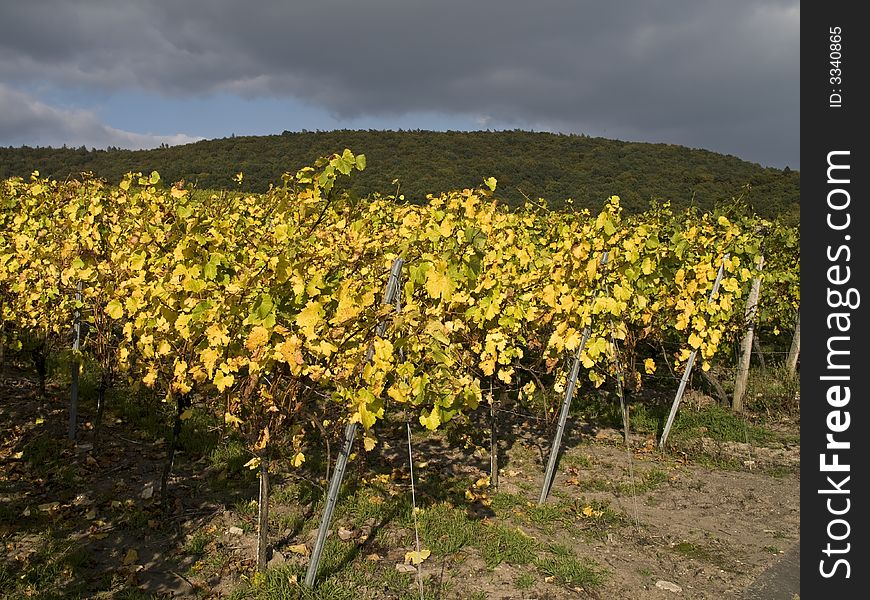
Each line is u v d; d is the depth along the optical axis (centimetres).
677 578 378
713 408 747
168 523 403
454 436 611
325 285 330
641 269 527
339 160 331
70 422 512
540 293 517
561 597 346
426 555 377
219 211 495
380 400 300
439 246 355
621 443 631
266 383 335
